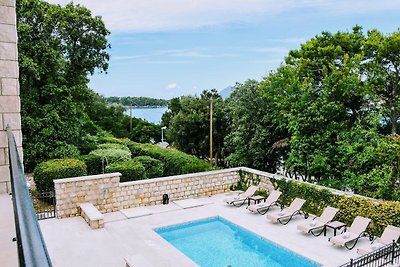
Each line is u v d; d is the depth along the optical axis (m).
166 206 16.03
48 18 19.83
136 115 50.09
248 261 11.34
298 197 15.49
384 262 10.26
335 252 11.40
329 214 13.31
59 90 19.75
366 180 14.78
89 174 20.05
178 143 33.28
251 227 13.61
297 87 17.33
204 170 19.44
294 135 17.42
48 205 14.88
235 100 23.70
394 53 16.55
